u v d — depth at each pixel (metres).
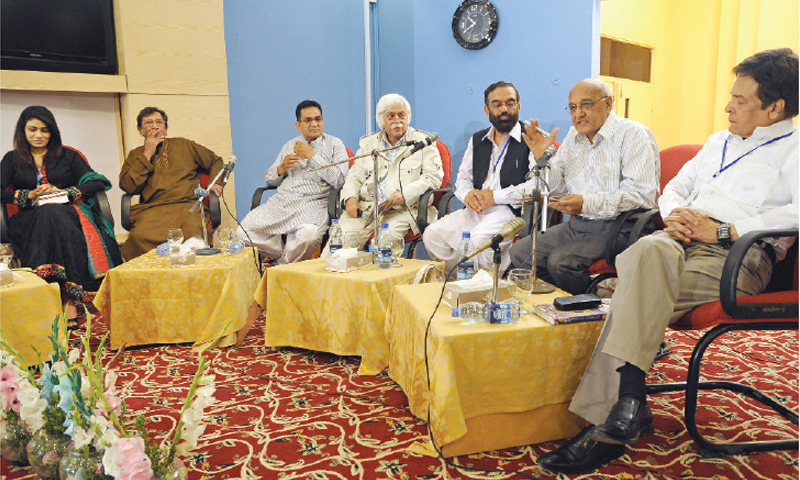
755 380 2.18
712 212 1.98
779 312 1.62
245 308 2.76
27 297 2.21
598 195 2.49
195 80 4.12
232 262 2.68
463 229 3.26
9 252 2.45
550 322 1.67
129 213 3.52
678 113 5.38
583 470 1.58
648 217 2.29
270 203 3.73
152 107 3.73
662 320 1.60
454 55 4.37
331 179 3.65
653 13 5.09
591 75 3.67
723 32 4.77
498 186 3.23
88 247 3.22
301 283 2.45
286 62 4.64
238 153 4.52
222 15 4.17
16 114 3.72
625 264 1.64
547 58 3.84
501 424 1.69
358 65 5.03
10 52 3.58
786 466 1.58
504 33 4.04
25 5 3.58
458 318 1.73
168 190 3.65
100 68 3.88
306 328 2.48
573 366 1.71
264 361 2.46
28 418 1.33
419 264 2.55
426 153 3.45
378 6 4.95
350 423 1.88
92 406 1.18
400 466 1.61
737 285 1.74
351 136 5.09
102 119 4.04
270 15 4.52
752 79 1.86
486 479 1.54
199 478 1.55
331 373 2.32
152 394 2.12
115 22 3.92
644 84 5.23
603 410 1.66
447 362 1.57
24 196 3.20
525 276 1.76
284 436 1.79
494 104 3.17
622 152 2.55
